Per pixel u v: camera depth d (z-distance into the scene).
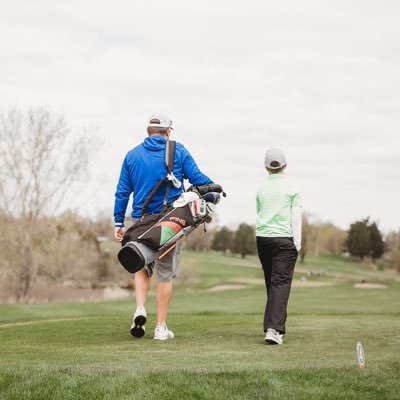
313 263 147.38
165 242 8.47
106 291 73.12
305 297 54.53
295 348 8.12
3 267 61.78
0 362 7.05
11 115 59.91
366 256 141.62
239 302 53.56
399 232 140.50
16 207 61.28
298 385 5.97
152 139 8.96
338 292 64.38
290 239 9.20
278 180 9.42
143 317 8.82
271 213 9.30
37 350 8.05
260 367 6.48
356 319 12.10
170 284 9.05
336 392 5.82
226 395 5.80
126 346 8.34
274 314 8.68
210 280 101.88
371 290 69.00
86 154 61.38
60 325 11.23
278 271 9.12
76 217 68.38
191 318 12.80
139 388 5.90
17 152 60.25
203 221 8.95
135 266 8.41
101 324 11.38
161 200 8.84
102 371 6.25
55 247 65.88
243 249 162.12
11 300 62.62
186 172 9.09
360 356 6.55
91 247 74.88
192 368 6.41
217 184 9.20
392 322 11.23
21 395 5.85
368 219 141.12
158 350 7.96
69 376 6.14
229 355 7.53
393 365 6.57
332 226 174.62
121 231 9.22
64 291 68.50
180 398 5.76
